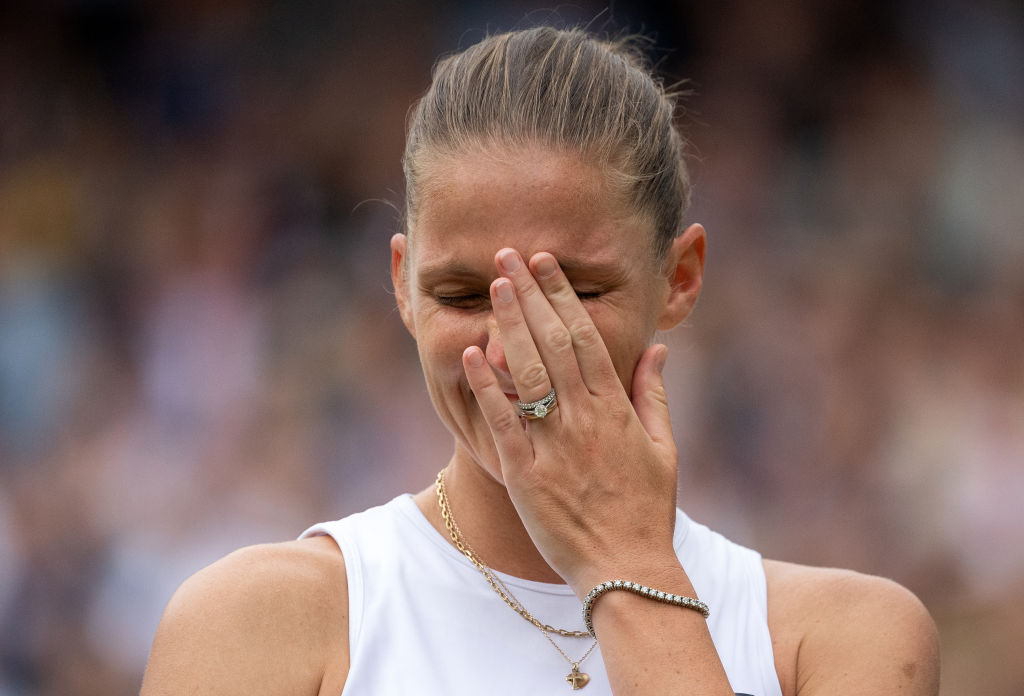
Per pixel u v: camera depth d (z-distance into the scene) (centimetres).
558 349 607
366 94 3959
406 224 686
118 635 3073
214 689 579
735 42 3816
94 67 4106
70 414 3528
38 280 3794
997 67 3762
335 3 4022
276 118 3978
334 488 3219
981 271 3522
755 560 689
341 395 3344
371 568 647
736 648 645
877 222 3603
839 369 3216
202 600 604
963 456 3044
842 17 3800
